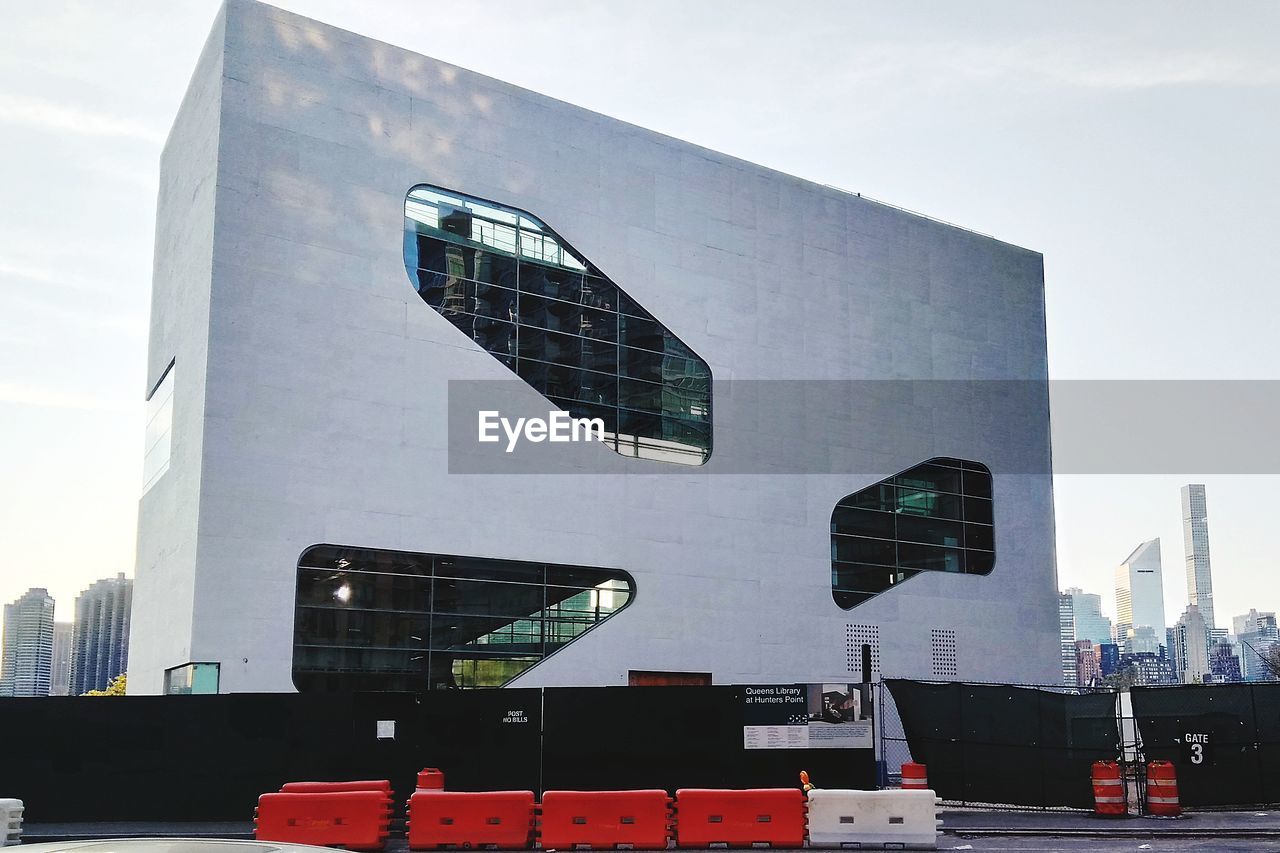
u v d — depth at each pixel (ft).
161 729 81.87
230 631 102.17
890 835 65.10
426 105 120.16
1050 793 82.69
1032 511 161.58
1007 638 155.02
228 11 110.42
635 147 133.59
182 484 110.42
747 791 66.69
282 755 81.92
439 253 118.93
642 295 131.23
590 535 122.93
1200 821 75.92
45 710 81.15
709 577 130.11
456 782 80.94
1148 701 83.41
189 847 16.05
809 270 145.28
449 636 113.39
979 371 159.53
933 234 158.81
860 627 141.18
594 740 80.23
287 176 111.24
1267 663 373.40
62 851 15.71
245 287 107.65
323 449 109.09
